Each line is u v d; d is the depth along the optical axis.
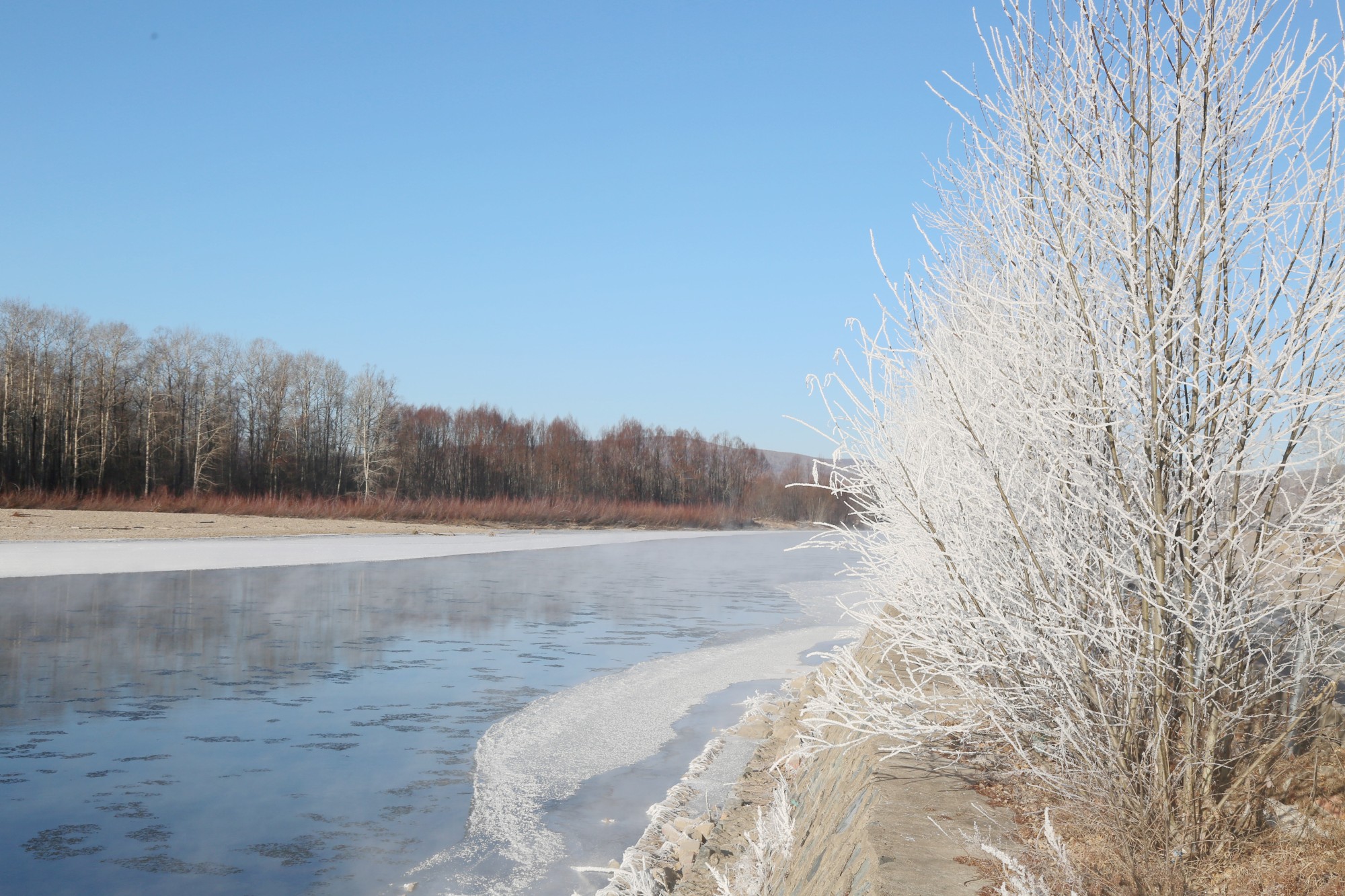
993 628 3.81
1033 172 3.72
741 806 7.34
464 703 11.86
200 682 12.77
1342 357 3.19
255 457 92.31
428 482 108.94
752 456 137.00
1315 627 3.39
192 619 18.62
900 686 4.34
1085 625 3.50
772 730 10.22
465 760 9.27
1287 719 3.48
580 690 12.83
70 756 9.14
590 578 32.78
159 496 67.25
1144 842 3.11
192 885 6.19
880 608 4.81
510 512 83.00
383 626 18.64
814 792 5.77
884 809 3.76
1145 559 3.39
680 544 64.62
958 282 4.20
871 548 4.61
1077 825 3.49
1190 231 3.37
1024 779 4.00
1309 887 2.87
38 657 14.16
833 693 4.76
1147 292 3.37
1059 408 3.39
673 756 9.52
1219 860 3.13
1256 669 3.56
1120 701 3.50
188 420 87.06
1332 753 3.62
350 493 88.38
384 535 54.50
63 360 79.06
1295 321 3.16
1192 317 3.24
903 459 4.12
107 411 77.69
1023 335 3.68
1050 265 3.63
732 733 10.23
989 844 3.35
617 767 9.10
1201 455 3.31
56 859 6.59
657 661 15.39
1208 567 3.25
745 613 23.00
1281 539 3.29
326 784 8.40
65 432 75.12
